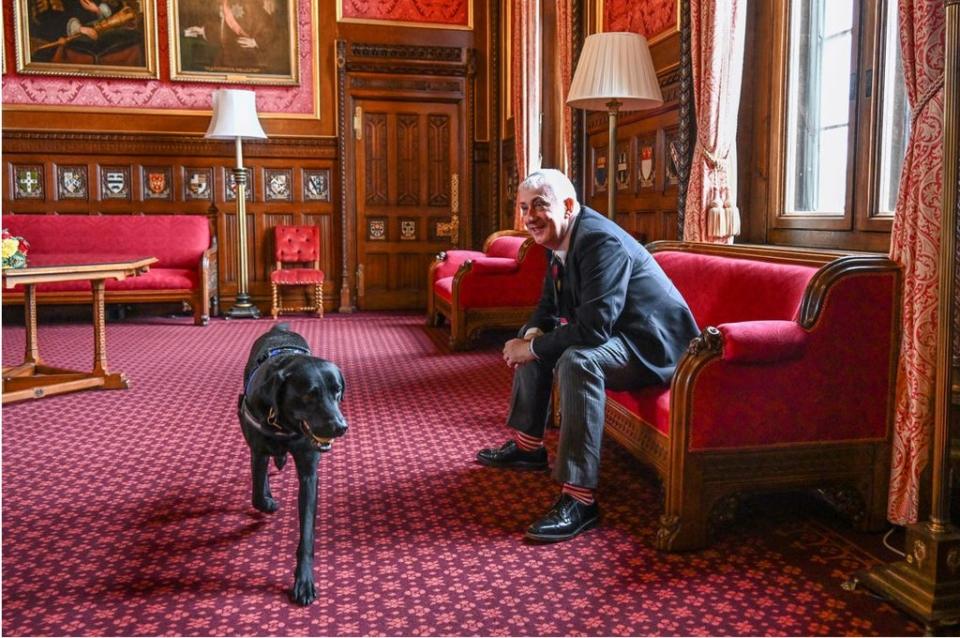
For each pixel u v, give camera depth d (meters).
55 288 7.53
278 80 8.94
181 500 3.06
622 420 3.16
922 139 2.56
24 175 8.43
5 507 2.98
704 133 4.04
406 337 7.22
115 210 8.66
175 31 8.63
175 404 4.62
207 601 2.26
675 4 5.25
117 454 3.65
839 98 3.85
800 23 4.02
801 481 2.69
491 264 6.41
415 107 9.28
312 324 8.15
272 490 3.18
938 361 2.15
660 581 2.39
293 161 9.06
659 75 5.48
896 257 2.71
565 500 2.79
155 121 8.70
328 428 2.10
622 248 2.92
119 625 2.12
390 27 9.13
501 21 8.97
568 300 3.14
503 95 8.98
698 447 2.57
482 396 4.82
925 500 2.64
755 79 4.26
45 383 4.79
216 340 7.03
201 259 7.89
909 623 2.14
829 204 3.93
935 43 2.51
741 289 3.14
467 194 9.47
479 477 3.34
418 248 9.45
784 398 2.63
